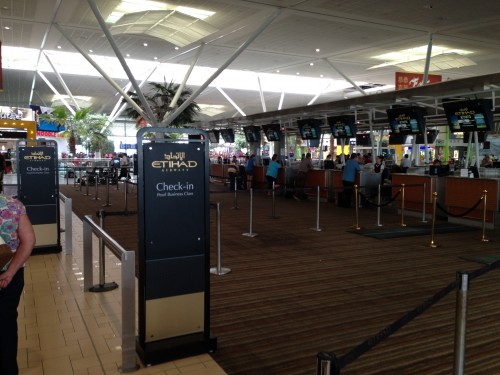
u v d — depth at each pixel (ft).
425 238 30.76
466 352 13.14
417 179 41.45
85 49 70.08
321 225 35.94
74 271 21.52
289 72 88.28
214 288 19.31
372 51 67.10
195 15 50.85
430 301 9.33
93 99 121.80
